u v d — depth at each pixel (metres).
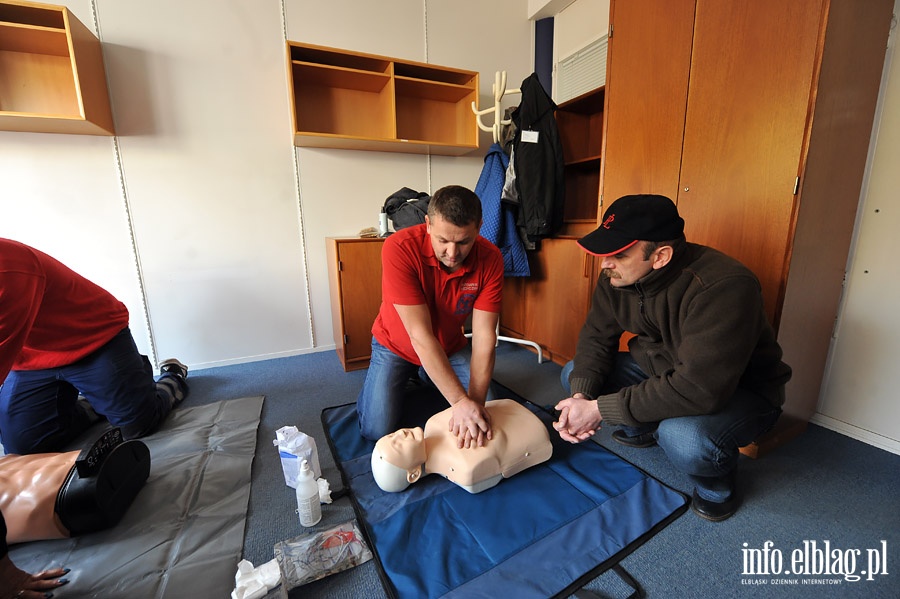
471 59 2.67
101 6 1.86
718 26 1.33
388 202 2.30
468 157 2.79
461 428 1.14
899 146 1.29
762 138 1.24
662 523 1.05
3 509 0.97
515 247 2.25
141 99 1.99
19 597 0.80
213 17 2.06
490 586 0.87
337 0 2.27
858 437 1.45
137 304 2.12
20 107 1.79
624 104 1.71
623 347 1.92
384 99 2.37
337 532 1.02
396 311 1.35
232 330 2.34
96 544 1.00
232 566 0.93
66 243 1.95
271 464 1.35
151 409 1.53
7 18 1.63
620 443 1.44
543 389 1.94
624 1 1.68
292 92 2.05
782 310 1.24
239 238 2.28
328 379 2.10
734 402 1.04
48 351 1.28
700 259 1.03
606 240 0.99
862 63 1.22
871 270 1.38
